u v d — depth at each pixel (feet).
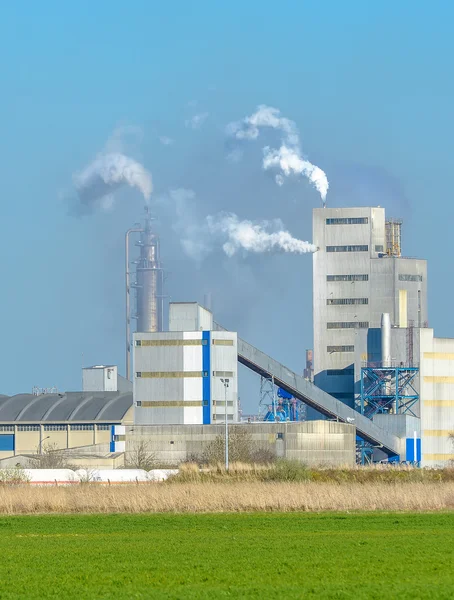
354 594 315.58
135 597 314.76
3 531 502.79
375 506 606.55
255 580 344.69
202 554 409.49
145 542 452.35
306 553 409.28
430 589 322.14
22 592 327.47
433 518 551.18
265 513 585.22
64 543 449.89
